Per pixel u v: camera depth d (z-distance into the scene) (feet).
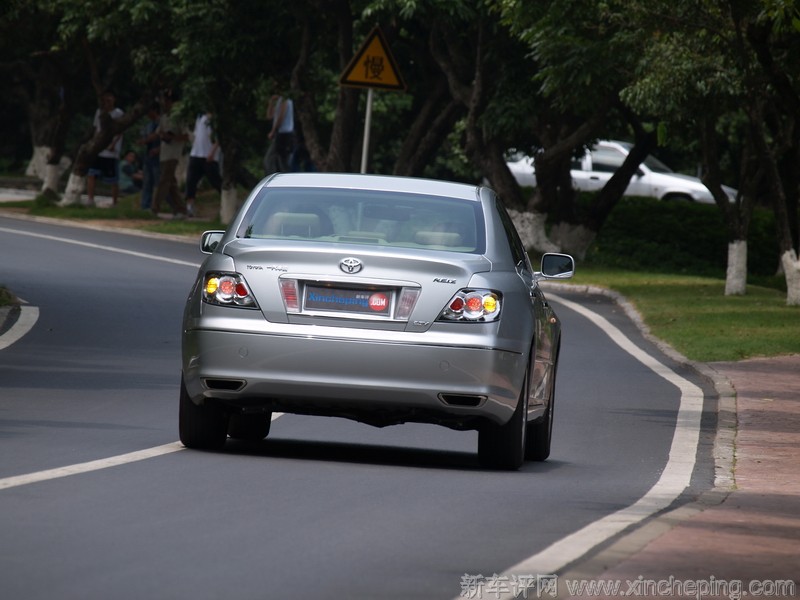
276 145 414.00
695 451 128.98
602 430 141.59
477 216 114.52
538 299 117.19
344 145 392.06
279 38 401.70
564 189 401.70
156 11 392.27
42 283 255.70
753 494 103.76
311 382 106.52
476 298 107.34
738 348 217.36
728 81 272.92
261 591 66.64
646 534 82.17
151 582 67.41
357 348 106.11
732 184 598.75
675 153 622.13
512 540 81.66
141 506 86.58
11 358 168.96
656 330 244.83
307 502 90.79
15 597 63.77
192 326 109.19
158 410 135.23
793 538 84.23
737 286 314.76
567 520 89.20
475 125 377.30
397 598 66.33
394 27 381.60
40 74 594.65
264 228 112.47
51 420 125.08
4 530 77.82
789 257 290.76
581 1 291.38
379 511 88.94
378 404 107.34
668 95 276.00
